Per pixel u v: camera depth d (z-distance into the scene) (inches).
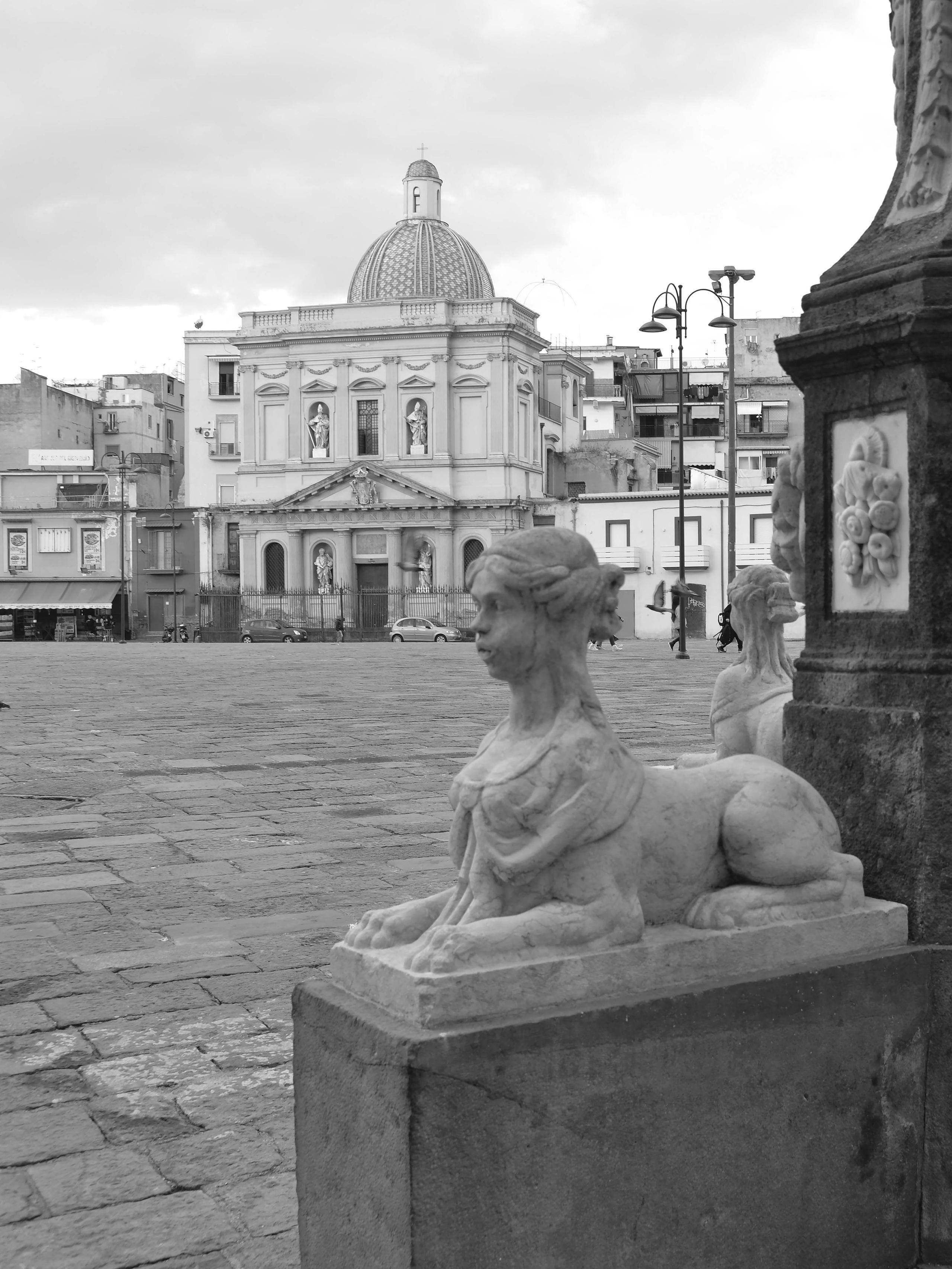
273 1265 125.5
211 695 846.5
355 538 2504.9
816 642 141.3
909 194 135.2
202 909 258.5
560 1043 105.8
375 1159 104.3
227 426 2844.5
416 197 2723.9
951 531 126.8
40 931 241.8
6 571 2655.0
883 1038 121.8
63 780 441.4
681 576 1376.7
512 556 115.2
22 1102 162.7
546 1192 105.6
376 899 267.1
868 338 129.4
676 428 3093.0
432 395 2491.4
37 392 2925.7
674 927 119.4
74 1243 129.7
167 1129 155.0
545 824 112.6
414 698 819.4
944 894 126.1
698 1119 112.3
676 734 566.3
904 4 137.7
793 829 122.1
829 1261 119.9
